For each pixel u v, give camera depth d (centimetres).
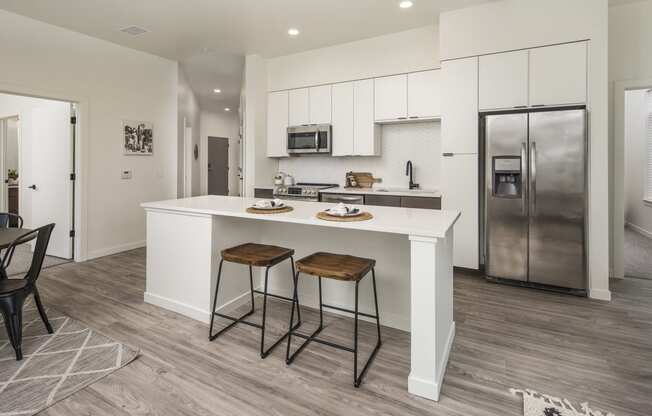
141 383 185
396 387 183
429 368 175
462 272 379
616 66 353
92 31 406
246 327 249
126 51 461
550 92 320
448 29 358
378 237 246
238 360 208
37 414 162
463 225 362
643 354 214
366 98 435
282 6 347
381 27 397
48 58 383
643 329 247
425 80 400
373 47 427
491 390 180
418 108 405
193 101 671
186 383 186
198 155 746
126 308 282
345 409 167
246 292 288
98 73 430
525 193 322
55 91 389
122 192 465
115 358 208
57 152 438
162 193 519
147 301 293
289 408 167
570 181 306
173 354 214
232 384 185
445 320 205
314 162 514
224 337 235
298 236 277
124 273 376
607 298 303
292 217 213
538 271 324
